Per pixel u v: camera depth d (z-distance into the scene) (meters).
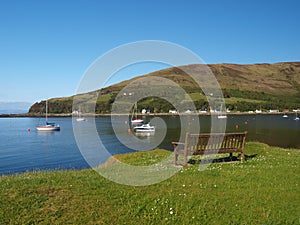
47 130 82.62
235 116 120.75
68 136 67.38
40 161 35.28
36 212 6.61
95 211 6.71
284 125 87.56
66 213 6.61
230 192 7.95
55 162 34.38
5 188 8.20
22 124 109.38
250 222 6.16
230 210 6.73
